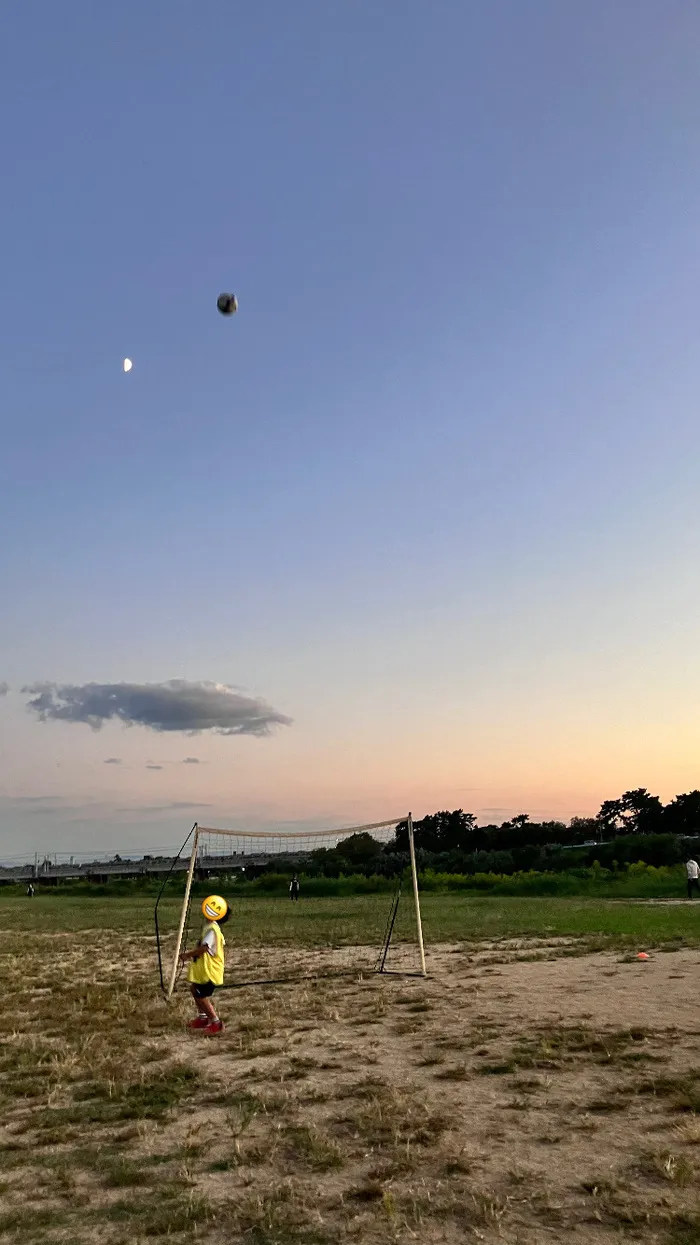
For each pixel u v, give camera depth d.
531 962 16.67
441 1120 6.73
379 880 50.31
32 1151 6.60
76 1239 5.01
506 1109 7.02
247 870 60.69
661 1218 4.91
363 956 19.06
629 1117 6.64
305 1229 5.01
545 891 43.94
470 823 88.00
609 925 23.44
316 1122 6.95
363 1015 11.75
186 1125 7.07
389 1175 5.71
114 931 27.91
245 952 20.62
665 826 80.62
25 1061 9.62
